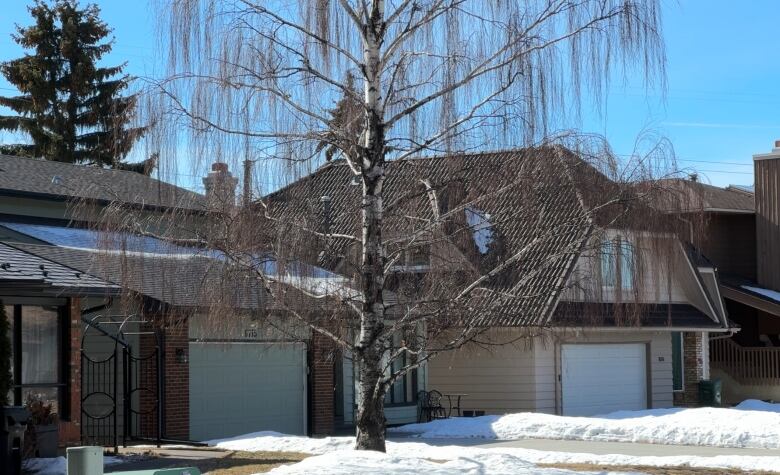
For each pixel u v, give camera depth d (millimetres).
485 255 14391
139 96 13961
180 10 13852
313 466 13539
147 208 14164
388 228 14641
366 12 14344
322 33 14047
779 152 38281
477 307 14148
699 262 31000
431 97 14023
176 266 14312
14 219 25297
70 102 51969
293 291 14281
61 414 19578
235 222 13914
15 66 52062
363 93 14422
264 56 13883
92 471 10062
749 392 36188
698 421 21859
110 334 21719
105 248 14203
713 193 40125
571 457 17844
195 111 13906
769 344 38312
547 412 27641
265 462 17328
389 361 14766
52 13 52312
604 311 14523
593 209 13773
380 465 13383
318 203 14711
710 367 36781
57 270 18969
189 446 20266
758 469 16391
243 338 20812
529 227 14273
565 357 28172
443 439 22672
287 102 14039
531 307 15602
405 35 14125
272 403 24562
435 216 14289
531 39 13703
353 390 27469
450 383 28578
